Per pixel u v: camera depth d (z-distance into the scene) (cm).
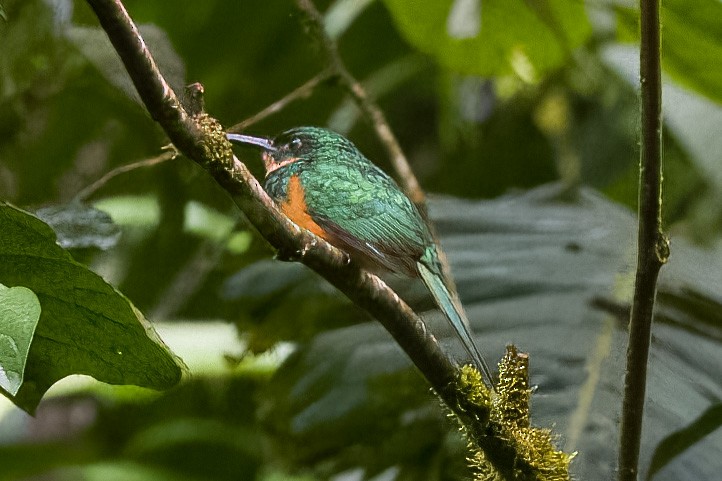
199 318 1075
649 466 612
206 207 1027
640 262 475
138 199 1035
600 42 1109
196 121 449
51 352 501
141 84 420
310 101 1190
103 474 940
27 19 888
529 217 922
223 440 1006
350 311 877
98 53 893
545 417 635
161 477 954
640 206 470
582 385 667
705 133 830
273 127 1195
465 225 905
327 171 791
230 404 1020
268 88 1178
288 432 809
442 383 513
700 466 611
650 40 453
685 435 634
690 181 1102
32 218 430
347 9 1116
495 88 1212
